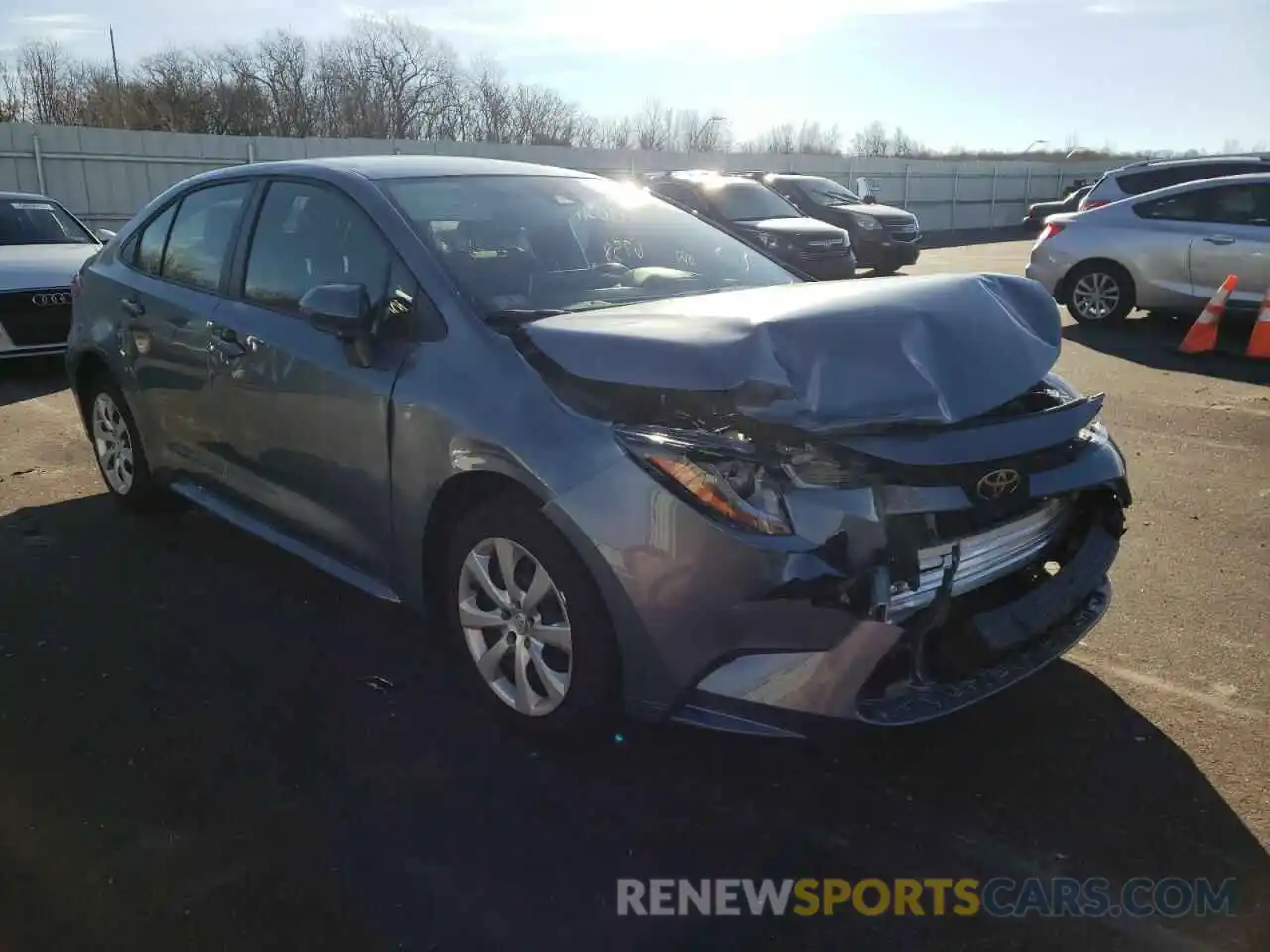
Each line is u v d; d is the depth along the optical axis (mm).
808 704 2547
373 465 3346
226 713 3246
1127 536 4730
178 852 2594
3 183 18797
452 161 4141
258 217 4043
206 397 4137
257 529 4070
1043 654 2869
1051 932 2342
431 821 2719
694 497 2553
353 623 3895
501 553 3016
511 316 3168
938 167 32594
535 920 2371
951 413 2672
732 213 13938
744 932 2342
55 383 8219
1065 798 2809
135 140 20016
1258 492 5340
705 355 2604
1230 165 11617
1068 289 10812
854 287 3139
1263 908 2402
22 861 2561
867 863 2572
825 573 2473
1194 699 3293
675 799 2820
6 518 5055
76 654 3639
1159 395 7637
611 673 2803
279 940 2299
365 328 3305
